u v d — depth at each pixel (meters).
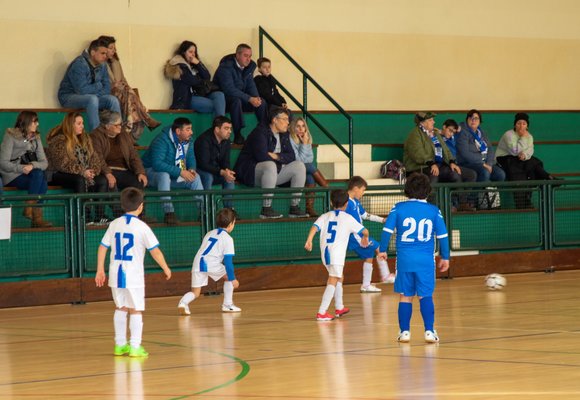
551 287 20.12
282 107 23.56
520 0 28.98
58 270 19.34
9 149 19.36
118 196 19.94
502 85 28.70
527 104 29.03
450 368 10.74
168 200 20.36
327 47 26.50
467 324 14.52
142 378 10.64
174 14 24.47
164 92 24.23
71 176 19.95
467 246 23.36
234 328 14.83
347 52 26.73
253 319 15.95
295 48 26.11
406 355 11.76
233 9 25.25
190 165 21.56
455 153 24.53
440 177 23.81
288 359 11.70
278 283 21.36
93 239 19.67
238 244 21.25
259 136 21.97
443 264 12.93
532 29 29.12
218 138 21.78
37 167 19.53
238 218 21.30
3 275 18.84
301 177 22.12
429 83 27.75
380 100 27.12
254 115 24.02
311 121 25.72
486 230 23.72
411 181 12.81
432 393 9.37
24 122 19.50
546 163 27.64
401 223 12.72
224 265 16.98
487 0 28.52
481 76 28.45
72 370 11.30
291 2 26.06
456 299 18.06
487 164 24.72
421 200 12.81
